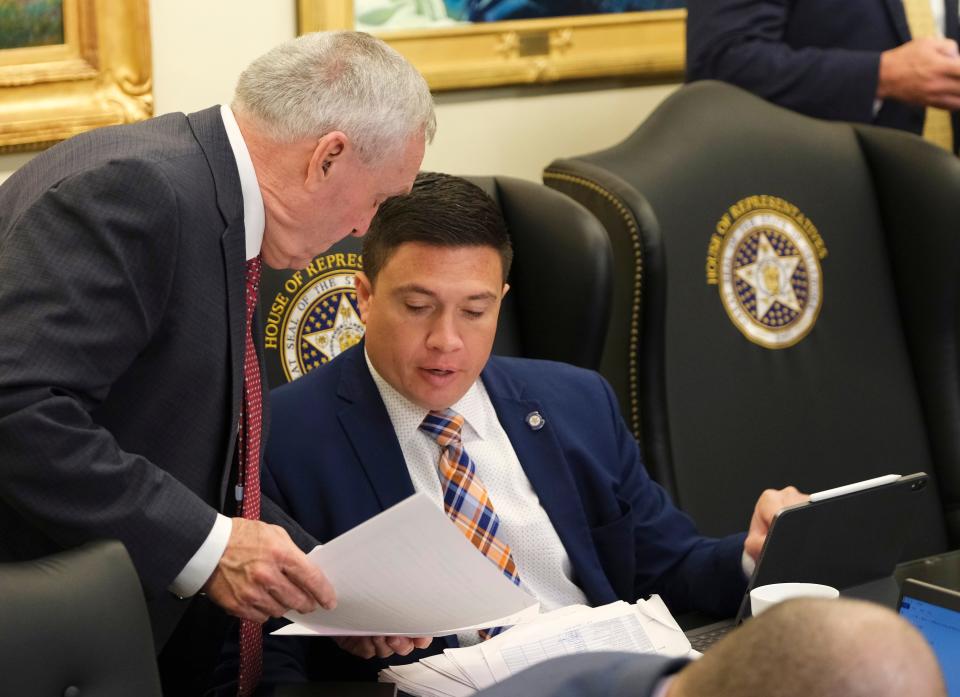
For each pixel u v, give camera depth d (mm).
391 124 2195
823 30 4094
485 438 2674
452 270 2443
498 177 3307
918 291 3846
